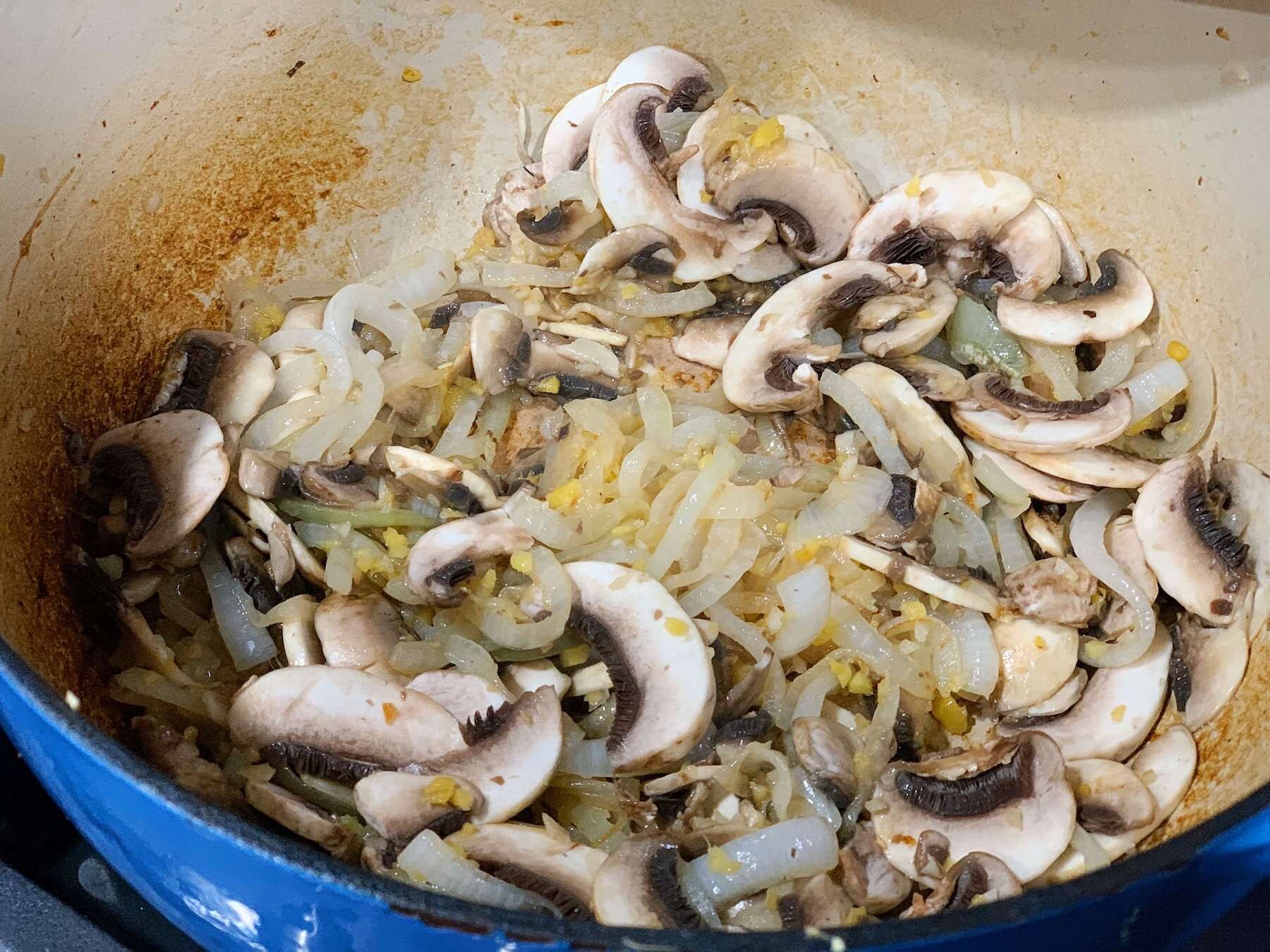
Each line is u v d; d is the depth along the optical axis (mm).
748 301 373
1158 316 347
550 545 311
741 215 364
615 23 373
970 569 321
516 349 344
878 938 210
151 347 346
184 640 314
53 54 306
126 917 293
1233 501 311
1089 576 311
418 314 370
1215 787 280
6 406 296
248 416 333
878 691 304
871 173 387
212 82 338
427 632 308
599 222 374
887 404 333
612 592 299
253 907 236
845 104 380
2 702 247
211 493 308
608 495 323
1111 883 217
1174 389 330
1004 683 307
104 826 248
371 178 379
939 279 364
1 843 298
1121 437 337
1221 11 309
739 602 315
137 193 335
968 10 346
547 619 297
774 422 341
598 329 353
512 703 286
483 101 381
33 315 308
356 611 304
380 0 352
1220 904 240
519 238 377
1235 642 298
